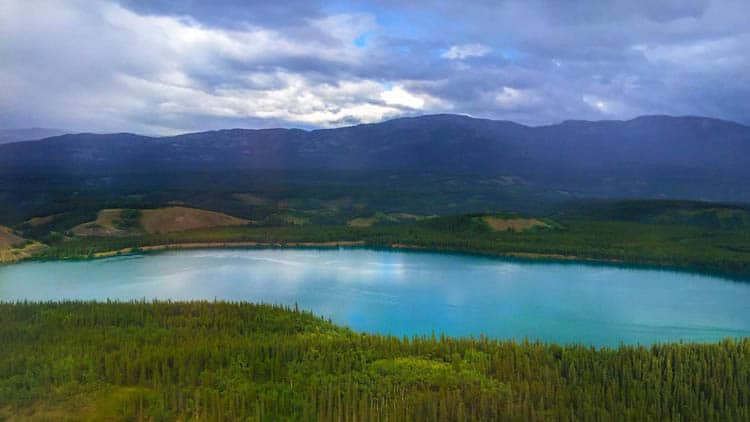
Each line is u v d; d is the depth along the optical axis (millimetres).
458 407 99062
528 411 100188
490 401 103562
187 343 128750
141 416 97188
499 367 119500
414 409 100188
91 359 117438
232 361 119312
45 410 99562
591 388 110188
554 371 118125
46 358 118750
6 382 107750
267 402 102438
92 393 105562
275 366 117500
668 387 111000
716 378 114625
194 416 98062
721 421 102750
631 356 126938
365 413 97562
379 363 121875
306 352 126188
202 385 109500
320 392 106688
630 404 105250
